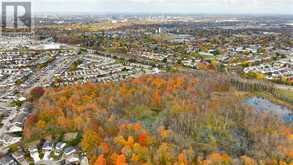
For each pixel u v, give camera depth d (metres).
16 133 140.88
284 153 121.88
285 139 134.88
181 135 134.75
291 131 144.00
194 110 158.88
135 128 130.75
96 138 124.12
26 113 161.88
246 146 134.00
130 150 113.81
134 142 120.38
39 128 138.00
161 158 111.25
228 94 195.00
